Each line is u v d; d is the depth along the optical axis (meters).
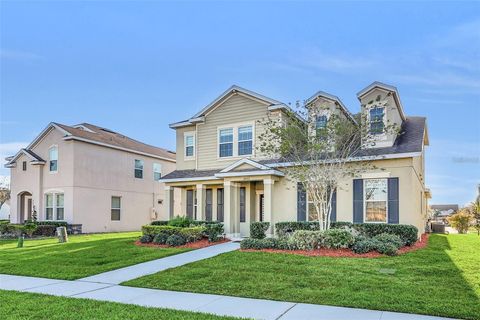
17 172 26.58
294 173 15.10
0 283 9.19
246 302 7.09
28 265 11.48
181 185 20.56
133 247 14.61
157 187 30.83
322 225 13.85
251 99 19.14
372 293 7.32
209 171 19.84
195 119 20.67
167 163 32.09
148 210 29.72
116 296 7.74
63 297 7.59
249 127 19.12
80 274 10.02
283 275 9.05
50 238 20.98
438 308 6.32
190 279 9.08
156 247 14.49
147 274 9.84
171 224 16.94
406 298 6.93
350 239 12.37
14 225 22.05
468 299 6.82
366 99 16.31
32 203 25.53
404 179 14.94
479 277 8.53
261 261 10.77
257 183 19.06
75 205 24.02
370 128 15.26
